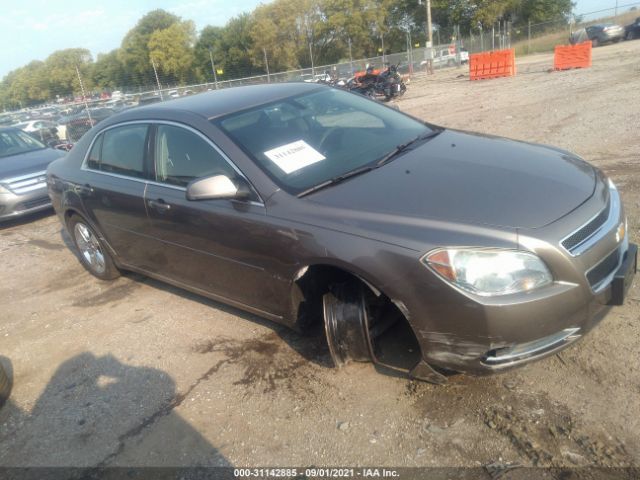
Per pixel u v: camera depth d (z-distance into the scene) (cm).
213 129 376
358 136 394
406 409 298
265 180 339
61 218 560
